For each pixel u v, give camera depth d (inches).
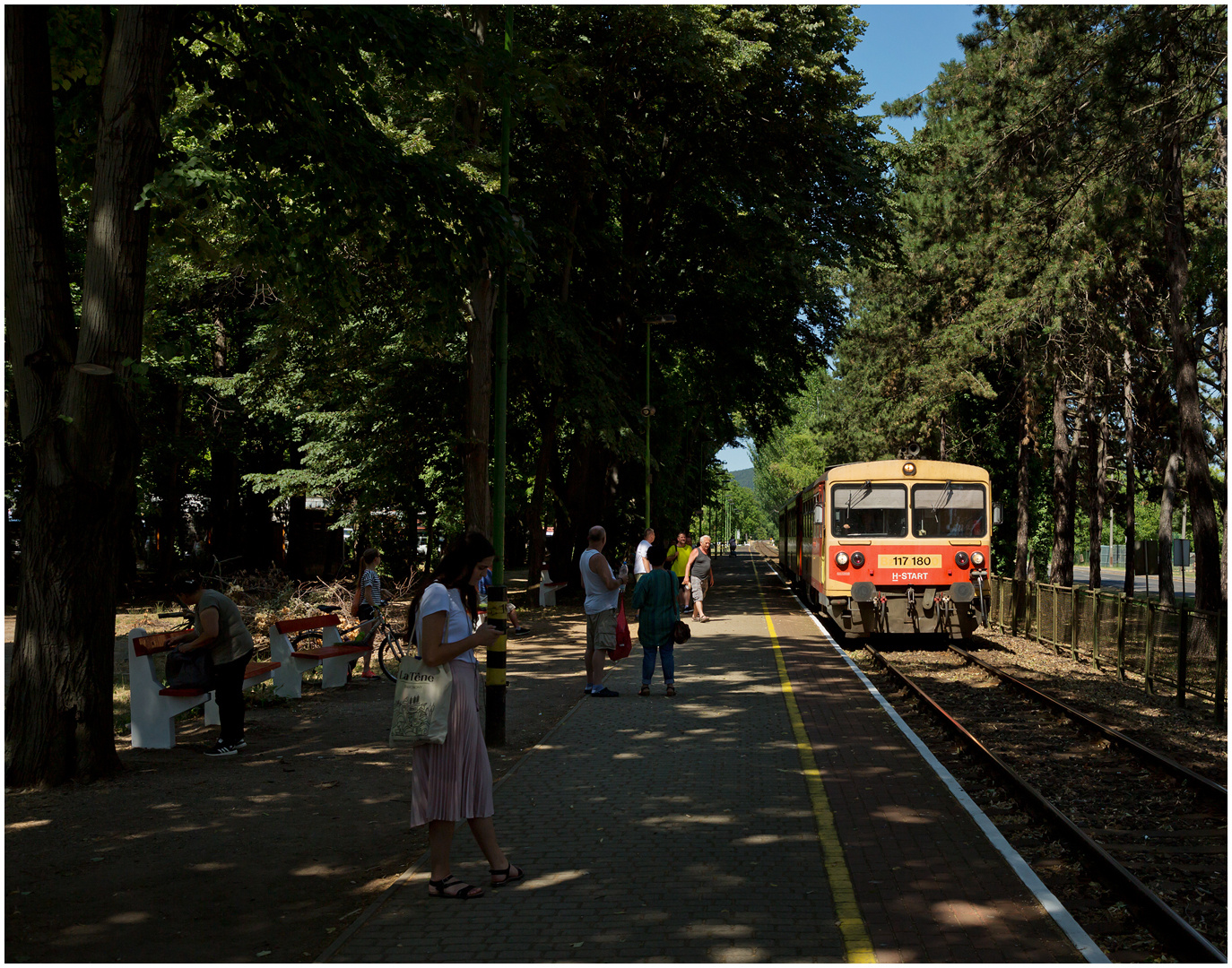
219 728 422.9
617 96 923.4
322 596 830.5
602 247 1015.6
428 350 781.3
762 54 847.7
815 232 1015.0
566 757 354.3
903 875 226.4
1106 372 1104.2
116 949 192.9
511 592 1274.6
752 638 764.6
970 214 832.9
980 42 771.4
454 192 431.5
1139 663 597.6
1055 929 194.9
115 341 333.7
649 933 193.8
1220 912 227.8
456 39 422.9
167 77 391.9
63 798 305.4
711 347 1243.2
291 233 470.9
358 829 272.7
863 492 717.9
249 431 1393.9
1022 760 383.6
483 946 188.2
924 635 824.9
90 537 326.6
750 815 277.4
